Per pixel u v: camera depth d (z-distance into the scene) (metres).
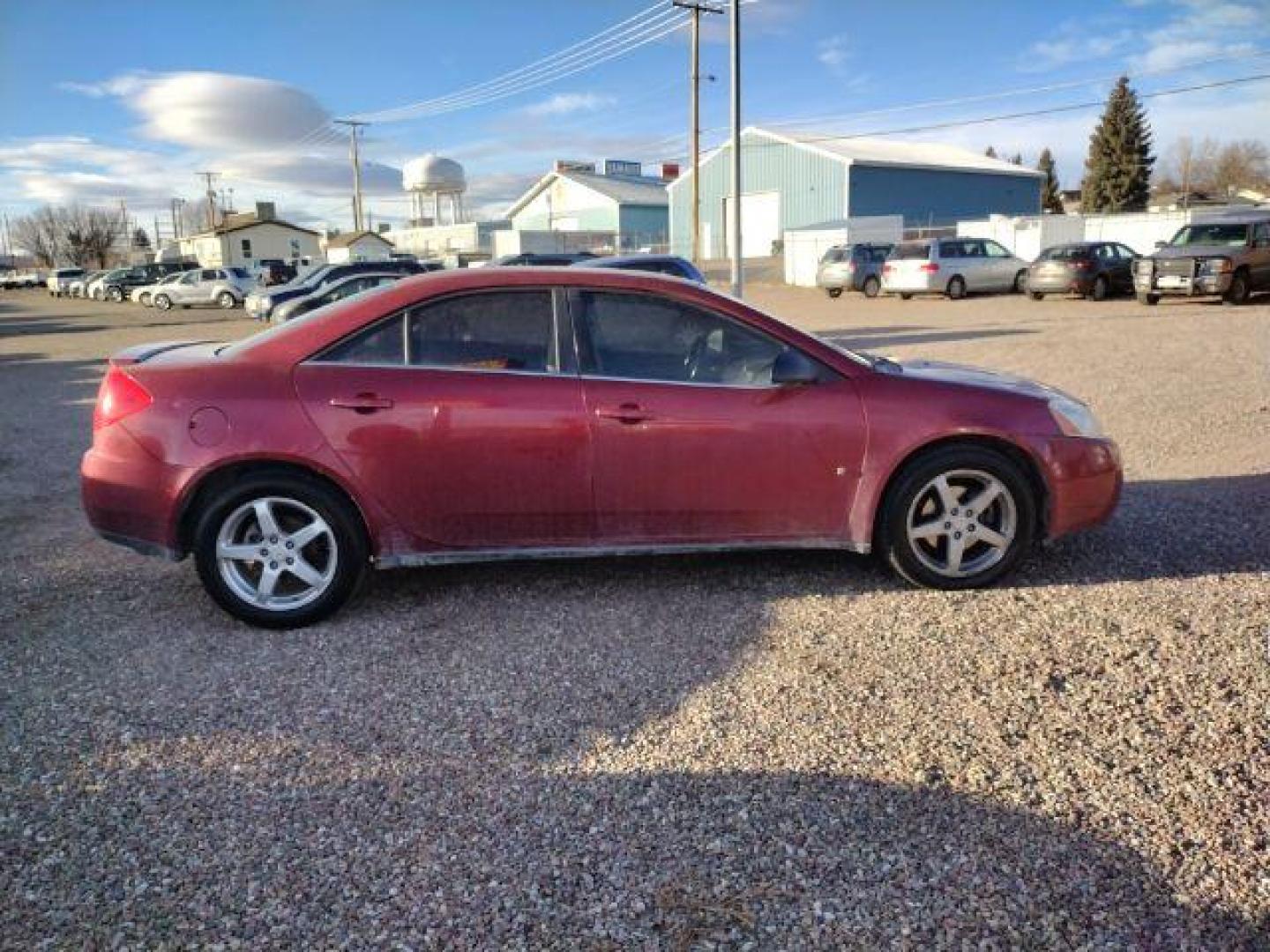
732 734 3.12
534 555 4.24
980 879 2.41
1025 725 3.12
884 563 4.71
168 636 4.04
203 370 4.09
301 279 27.56
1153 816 2.63
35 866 2.53
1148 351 12.88
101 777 2.95
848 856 2.51
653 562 4.81
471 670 3.64
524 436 4.09
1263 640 3.66
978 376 4.62
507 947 2.23
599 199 57.44
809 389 4.23
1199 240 20.58
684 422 4.14
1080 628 3.86
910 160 44.66
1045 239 31.89
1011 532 4.32
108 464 4.04
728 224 47.59
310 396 4.04
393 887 2.44
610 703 3.36
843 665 3.60
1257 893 2.34
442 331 4.16
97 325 29.98
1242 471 6.39
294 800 2.82
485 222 64.56
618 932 2.27
